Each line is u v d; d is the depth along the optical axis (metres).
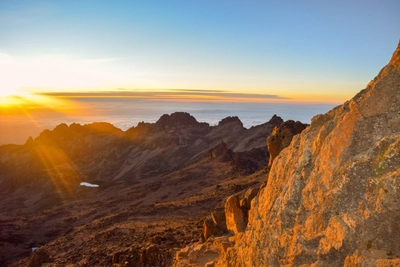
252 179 69.81
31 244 68.12
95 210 87.94
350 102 10.05
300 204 10.32
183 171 117.00
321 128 10.91
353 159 8.89
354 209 8.21
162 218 53.06
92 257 35.06
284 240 10.04
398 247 7.21
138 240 37.03
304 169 10.79
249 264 11.88
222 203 53.03
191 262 19.30
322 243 8.54
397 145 7.90
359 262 7.25
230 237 21.36
